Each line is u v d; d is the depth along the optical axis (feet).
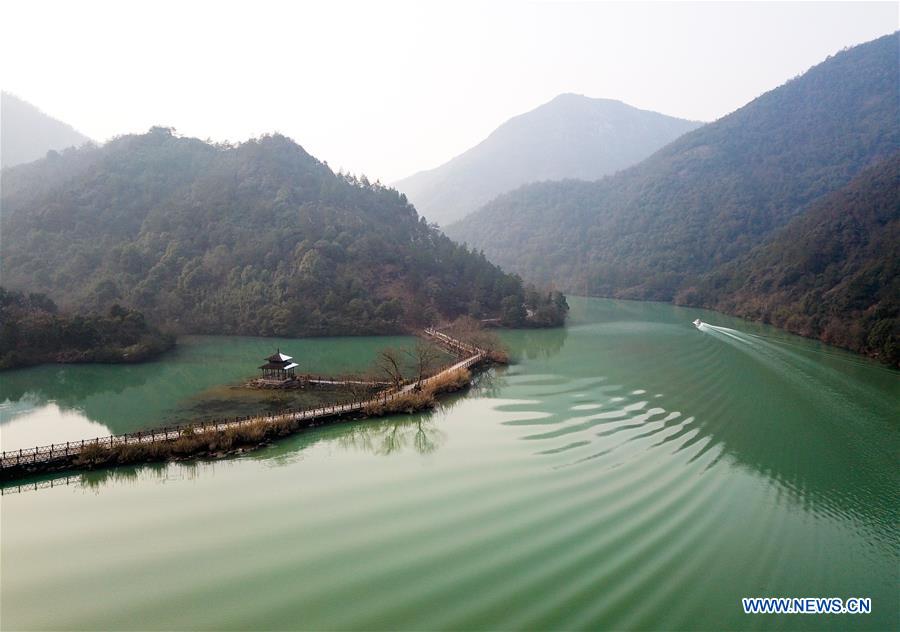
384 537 106.32
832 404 202.39
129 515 117.60
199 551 102.73
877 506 120.26
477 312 460.96
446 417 189.26
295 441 164.66
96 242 470.80
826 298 368.27
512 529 108.58
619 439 163.12
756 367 270.67
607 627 79.05
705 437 164.55
